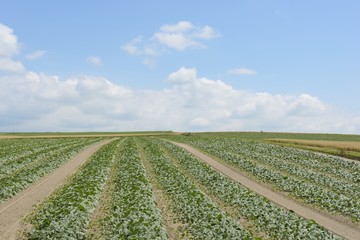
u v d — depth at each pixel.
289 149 61.69
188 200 23.39
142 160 47.16
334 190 31.64
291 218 19.70
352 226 21.05
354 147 62.19
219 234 16.91
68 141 81.56
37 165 39.53
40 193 28.00
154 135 118.50
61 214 18.56
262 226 19.39
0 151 54.22
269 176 35.31
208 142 76.12
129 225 17.11
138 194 23.62
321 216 23.11
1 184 27.50
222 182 31.09
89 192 24.09
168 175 33.66
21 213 22.22
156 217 18.73
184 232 18.58
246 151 57.81
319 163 46.78
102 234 17.81
